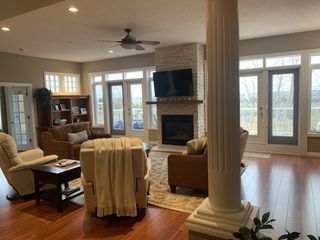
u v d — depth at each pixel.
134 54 7.87
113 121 8.83
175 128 7.09
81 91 9.19
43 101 7.55
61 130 6.06
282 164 5.21
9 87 7.61
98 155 2.89
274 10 4.16
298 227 2.75
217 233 2.01
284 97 6.11
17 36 5.27
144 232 2.75
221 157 2.05
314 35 5.54
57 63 8.33
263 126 6.35
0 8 2.76
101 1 3.56
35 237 2.71
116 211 2.93
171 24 4.80
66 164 3.63
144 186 3.04
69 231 2.82
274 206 3.27
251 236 1.60
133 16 4.27
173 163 3.77
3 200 3.74
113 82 8.58
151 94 7.91
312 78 5.80
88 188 2.97
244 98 6.55
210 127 2.09
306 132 5.81
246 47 6.29
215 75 2.01
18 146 7.70
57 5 3.65
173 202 3.49
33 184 3.82
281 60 6.04
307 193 3.66
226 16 1.95
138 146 2.99
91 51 7.10
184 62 6.67
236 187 2.08
